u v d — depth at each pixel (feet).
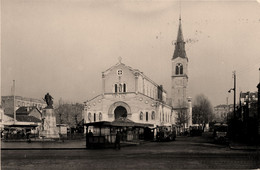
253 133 133.18
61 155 83.35
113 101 273.75
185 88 374.22
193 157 75.56
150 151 95.55
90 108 278.05
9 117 268.41
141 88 290.15
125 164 62.34
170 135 169.37
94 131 127.75
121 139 140.67
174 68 380.78
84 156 80.02
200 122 399.44
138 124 168.45
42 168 57.77
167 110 319.06
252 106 164.04
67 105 361.10
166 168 56.44
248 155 80.38
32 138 182.91
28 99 376.68
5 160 71.46
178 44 383.45
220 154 83.71
